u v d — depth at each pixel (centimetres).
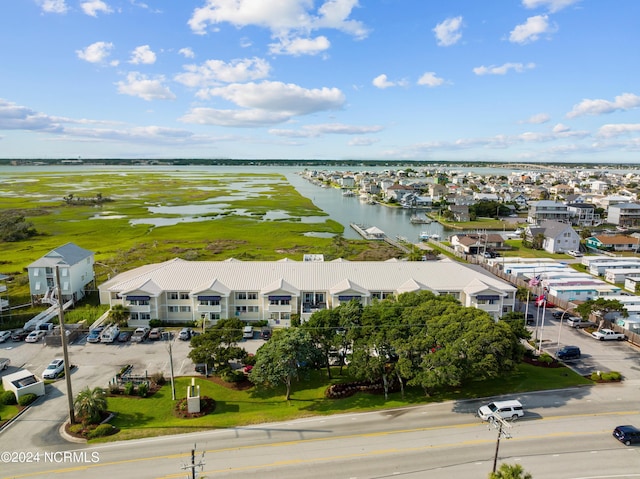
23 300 8938
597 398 5241
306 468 3922
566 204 19888
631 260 11644
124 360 6350
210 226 17338
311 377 5844
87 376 5859
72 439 4409
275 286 7662
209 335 5722
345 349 5812
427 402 5125
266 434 4484
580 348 6850
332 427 4609
